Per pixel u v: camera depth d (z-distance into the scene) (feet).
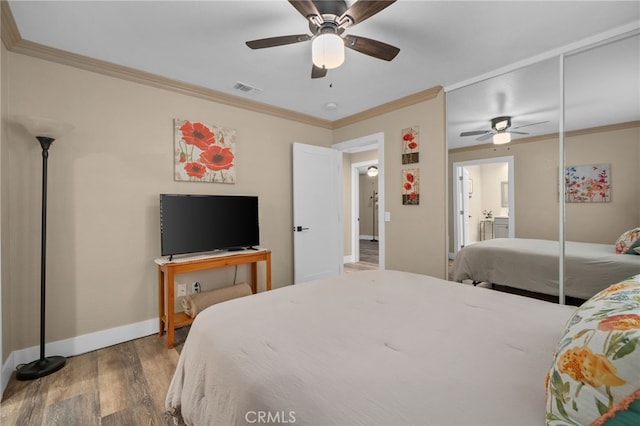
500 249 9.31
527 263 8.85
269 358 3.38
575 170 7.97
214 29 6.81
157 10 6.14
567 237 8.19
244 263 10.64
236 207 10.56
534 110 8.51
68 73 7.96
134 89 9.02
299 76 9.25
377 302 5.20
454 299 5.31
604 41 7.14
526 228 8.83
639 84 7.05
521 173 8.84
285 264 12.82
